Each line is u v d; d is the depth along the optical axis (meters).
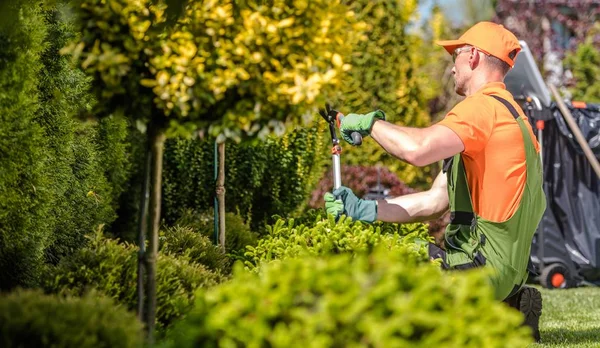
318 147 7.68
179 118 3.27
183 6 3.17
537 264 8.77
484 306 2.59
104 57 3.12
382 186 9.27
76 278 3.69
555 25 19.05
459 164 4.24
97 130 5.95
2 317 2.71
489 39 4.41
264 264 4.06
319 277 2.56
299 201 7.42
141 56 3.24
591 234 8.76
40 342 2.70
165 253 4.58
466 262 4.20
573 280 8.77
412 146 4.00
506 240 4.16
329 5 3.26
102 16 3.17
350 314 2.40
